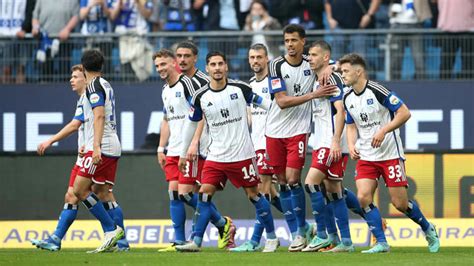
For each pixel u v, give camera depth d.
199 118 33.66
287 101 33.06
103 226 34.62
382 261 28.78
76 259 30.39
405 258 30.06
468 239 42.19
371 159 32.47
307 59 33.94
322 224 34.12
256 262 28.66
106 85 34.38
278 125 34.44
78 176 34.38
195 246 33.88
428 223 33.94
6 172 45.50
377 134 31.14
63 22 46.88
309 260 29.30
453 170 43.00
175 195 36.12
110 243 34.41
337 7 46.91
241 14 47.84
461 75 45.38
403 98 44.78
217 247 40.09
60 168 45.28
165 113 38.16
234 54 46.19
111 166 35.12
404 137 44.78
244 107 33.31
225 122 33.12
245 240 43.03
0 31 47.53
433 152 43.09
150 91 45.50
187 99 35.66
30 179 45.41
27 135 45.97
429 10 46.91
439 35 45.47
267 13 47.31
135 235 43.62
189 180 35.44
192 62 36.06
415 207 33.41
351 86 32.22
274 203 38.34
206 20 48.09
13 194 45.41
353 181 43.09
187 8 48.06
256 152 37.03
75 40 46.41
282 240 42.72
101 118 33.69
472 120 44.62
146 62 46.34
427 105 44.69
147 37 46.34
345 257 30.56
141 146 45.41
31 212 45.28
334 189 33.84
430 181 43.00
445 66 45.47
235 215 43.69
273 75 33.72
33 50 46.47
